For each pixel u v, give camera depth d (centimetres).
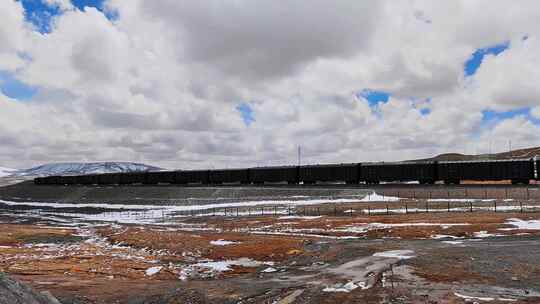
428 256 2466
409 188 6097
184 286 2025
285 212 5494
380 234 3538
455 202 5084
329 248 2955
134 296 1841
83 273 2488
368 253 2680
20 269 2588
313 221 4522
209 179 9400
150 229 4859
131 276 2417
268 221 4781
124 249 3522
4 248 3647
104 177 11675
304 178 7869
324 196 6450
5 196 12706
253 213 5666
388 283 1891
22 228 5388
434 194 5628
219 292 1866
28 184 14788
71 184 12750
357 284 1905
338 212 5116
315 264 2486
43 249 3578
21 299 1357
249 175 8688
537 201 4784
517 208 4459
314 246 3080
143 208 7619
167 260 2897
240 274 2428
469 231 3372
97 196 9688
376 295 1702
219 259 2880
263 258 2811
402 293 1709
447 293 1697
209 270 2544
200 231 4434
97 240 4303
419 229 3578
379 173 7025
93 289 1997
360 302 1612
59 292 1927
